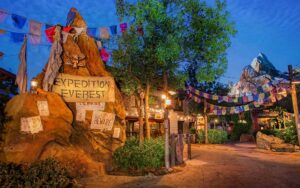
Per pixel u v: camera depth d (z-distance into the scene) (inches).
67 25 505.7
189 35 492.4
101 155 444.8
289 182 359.3
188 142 606.9
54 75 439.2
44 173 315.3
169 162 481.7
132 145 497.0
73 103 457.7
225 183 355.9
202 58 523.2
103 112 474.6
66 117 416.8
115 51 536.1
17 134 367.6
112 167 447.5
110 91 490.9
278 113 1163.9
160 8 460.8
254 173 422.3
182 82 556.7
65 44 475.8
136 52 523.5
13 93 717.9
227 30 497.4
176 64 519.5
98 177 388.5
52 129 394.6
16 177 300.7
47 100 403.5
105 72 514.6
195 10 494.3
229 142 1236.5
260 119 1396.4
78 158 394.0
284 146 747.4
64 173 337.7
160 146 487.8
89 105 467.8
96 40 542.6
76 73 474.9
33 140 371.9
